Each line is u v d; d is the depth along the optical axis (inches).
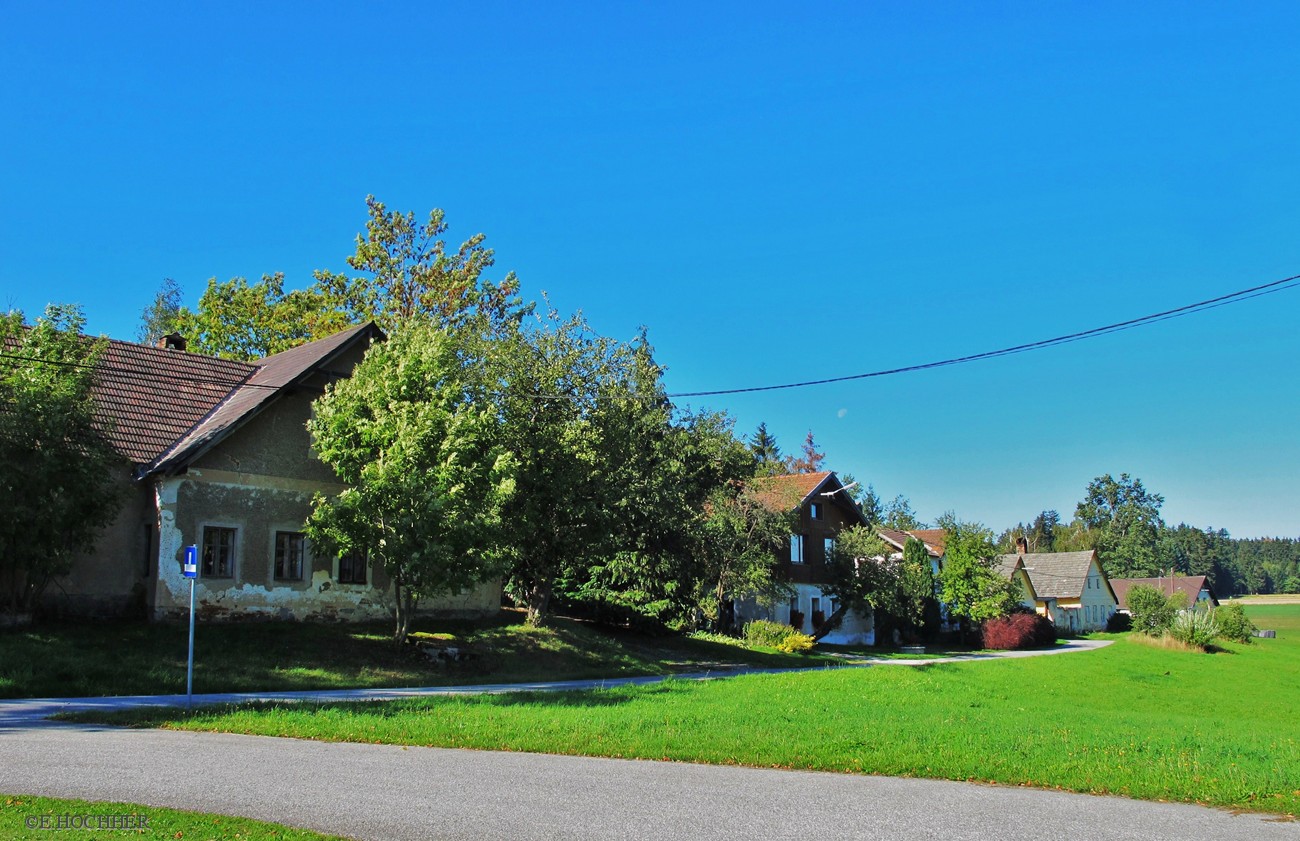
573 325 1175.6
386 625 1125.1
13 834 298.0
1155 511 5590.6
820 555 2087.8
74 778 379.2
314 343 1275.8
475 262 1932.8
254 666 871.7
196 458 1005.8
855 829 326.6
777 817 341.7
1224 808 366.9
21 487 826.8
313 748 470.9
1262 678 1510.8
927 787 400.2
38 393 838.5
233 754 444.8
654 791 380.8
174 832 304.7
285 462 1095.6
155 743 474.0
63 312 911.0
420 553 908.6
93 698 706.2
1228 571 7027.6
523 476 1093.8
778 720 595.5
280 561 1082.7
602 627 1435.8
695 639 1510.8
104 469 890.7
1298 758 509.0
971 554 2206.0
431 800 356.8
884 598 1936.5
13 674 738.2
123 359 1145.4
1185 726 706.2
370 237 1927.9
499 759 448.8
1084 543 5324.8
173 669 819.4
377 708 623.5
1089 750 494.3
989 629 2172.7
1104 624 3646.7
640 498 1214.9
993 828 330.3
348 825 320.8
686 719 584.7
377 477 924.6
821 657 1515.7
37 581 907.4
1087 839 317.1
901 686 968.3
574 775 410.6
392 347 1033.5
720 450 1434.5
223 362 1242.0
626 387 1200.8
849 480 3774.6
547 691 810.8
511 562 1054.4
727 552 1518.2
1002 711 750.5
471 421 964.6
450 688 875.4
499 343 1149.7
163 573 986.1
